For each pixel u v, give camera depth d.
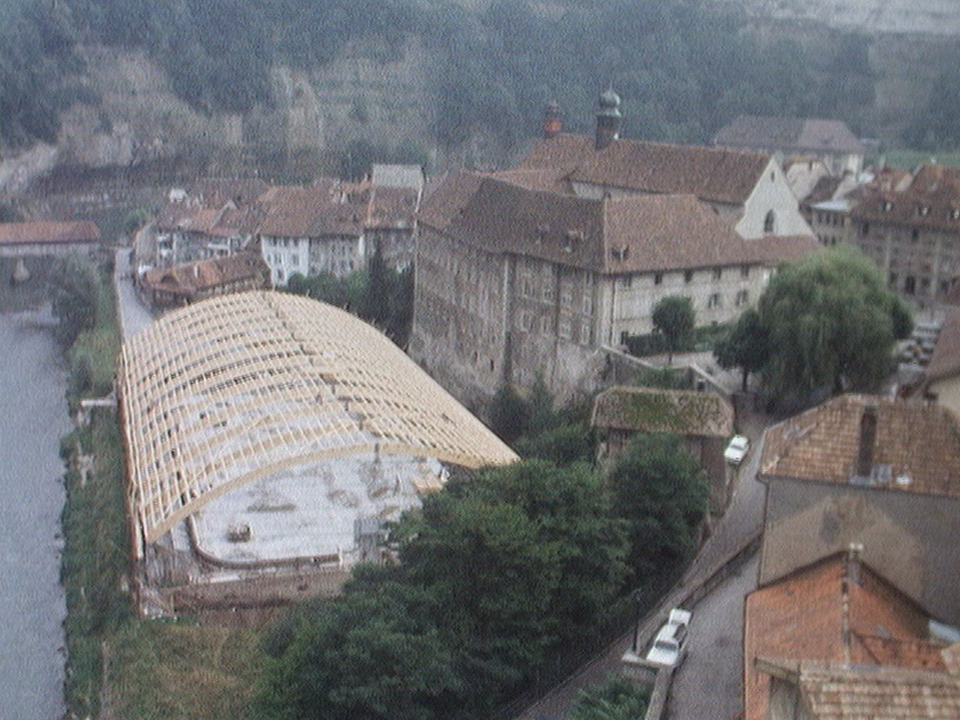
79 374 145.00
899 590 52.22
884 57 137.12
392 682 55.97
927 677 31.33
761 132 149.75
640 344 115.12
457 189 148.00
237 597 77.69
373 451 84.56
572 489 66.12
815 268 97.19
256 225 190.75
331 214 182.38
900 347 107.19
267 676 62.62
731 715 54.34
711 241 120.44
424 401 103.75
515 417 120.31
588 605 64.88
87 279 174.12
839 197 142.38
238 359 109.31
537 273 122.31
